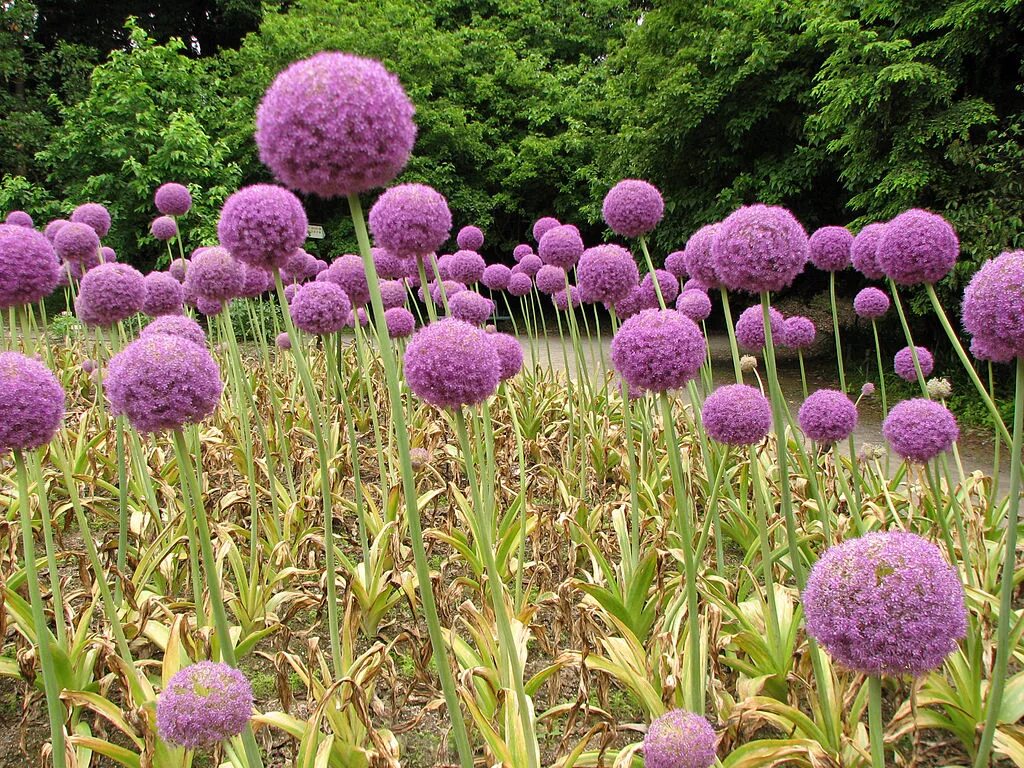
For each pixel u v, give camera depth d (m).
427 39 16.84
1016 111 8.33
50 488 4.15
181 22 22.17
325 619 3.54
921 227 2.64
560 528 3.59
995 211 7.56
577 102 16.94
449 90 17.05
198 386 1.78
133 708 2.30
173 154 12.05
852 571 1.45
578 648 3.07
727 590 2.78
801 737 2.31
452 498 3.94
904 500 3.74
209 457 4.54
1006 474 6.29
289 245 2.39
